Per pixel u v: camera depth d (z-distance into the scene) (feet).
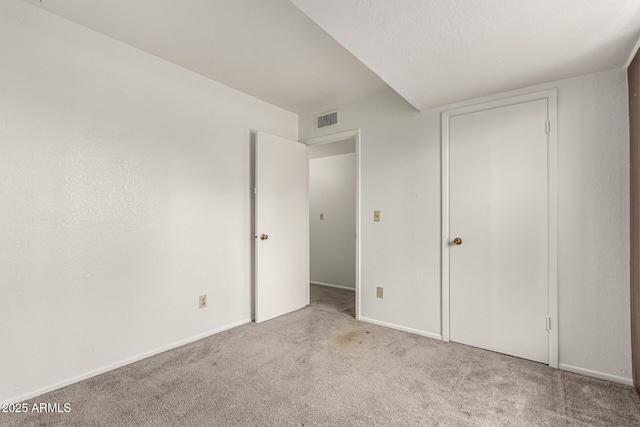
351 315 11.02
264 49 7.51
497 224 7.98
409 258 9.42
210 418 5.39
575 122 7.01
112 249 7.11
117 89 7.19
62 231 6.37
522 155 7.65
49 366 6.19
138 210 7.57
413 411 5.58
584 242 6.90
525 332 7.60
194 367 7.18
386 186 9.89
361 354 7.87
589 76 6.88
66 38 6.40
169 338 8.16
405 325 9.50
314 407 5.70
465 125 8.45
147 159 7.74
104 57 6.97
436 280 8.93
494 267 8.02
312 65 8.29
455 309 8.61
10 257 5.74
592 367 6.82
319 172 16.40
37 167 6.05
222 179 9.52
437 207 8.92
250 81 9.32
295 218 11.57
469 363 7.39
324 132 11.53
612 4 4.56
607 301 6.66
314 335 9.12
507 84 7.43
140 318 7.59
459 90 7.77
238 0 5.73
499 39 5.51
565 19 4.93
